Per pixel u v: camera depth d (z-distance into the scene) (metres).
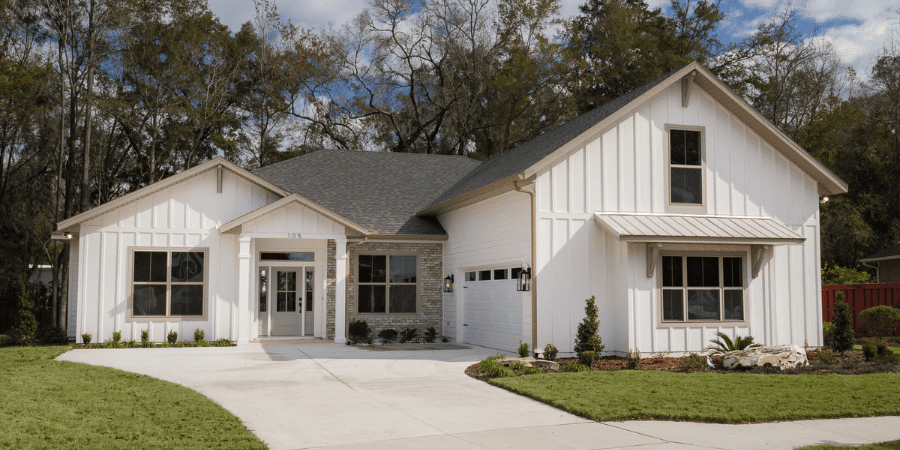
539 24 46.50
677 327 16.64
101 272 19.95
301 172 26.11
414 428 8.93
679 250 16.84
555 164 16.84
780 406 10.07
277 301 22.22
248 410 10.10
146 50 38.44
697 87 18.17
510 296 18.19
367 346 19.98
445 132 47.69
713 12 46.28
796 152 18.45
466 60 46.56
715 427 9.02
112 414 9.51
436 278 22.81
